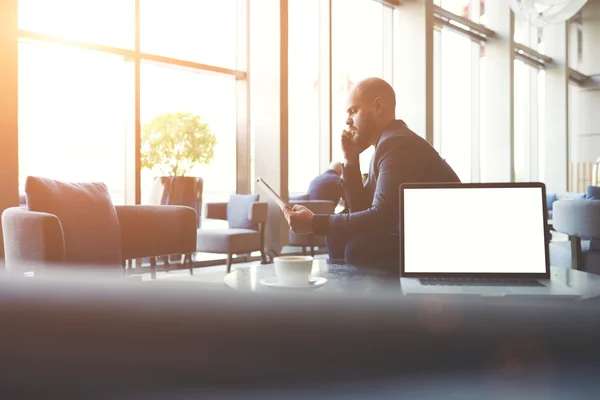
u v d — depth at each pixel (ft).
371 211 5.46
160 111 16.80
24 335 5.00
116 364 3.66
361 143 6.43
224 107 19.02
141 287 5.92
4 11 10.91
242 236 15.55
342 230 5.40
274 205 18.35
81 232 7.84
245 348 2.97
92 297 5.83
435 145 25.89
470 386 2.53
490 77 28.84
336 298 3.67
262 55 18.60
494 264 4.29
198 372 3.01
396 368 2.65
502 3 28.27
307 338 3.01
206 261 17.78
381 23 23.79
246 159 19.13
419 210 4.42
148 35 15.80
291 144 19.26
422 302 3.56
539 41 34.88
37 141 15.14
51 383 3.90
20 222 6.73
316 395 2.41
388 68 23.81
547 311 3.39
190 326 3.64
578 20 41.19
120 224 9.25
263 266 5.33
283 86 18.39
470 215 4.36
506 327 3.08
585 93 41.34
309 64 20.86
